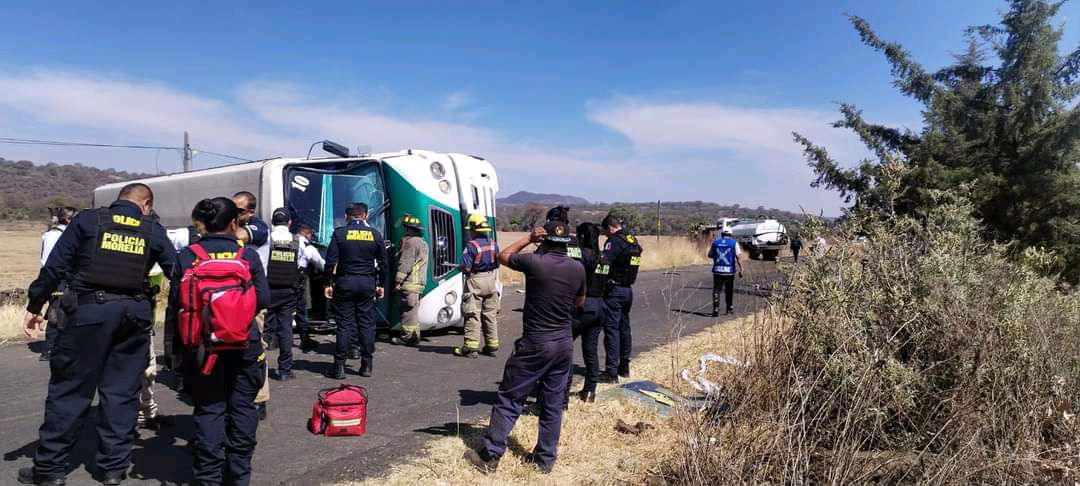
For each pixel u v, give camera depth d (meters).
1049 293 6.48
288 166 9.45
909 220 6.02
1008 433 4.62
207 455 4.00
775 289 5.73
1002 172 12.19
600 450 5.09
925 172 11.75
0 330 9.30
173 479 4.32
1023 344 5.05
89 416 5.61
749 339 5.70
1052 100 12.16
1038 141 11.77
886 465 4.30
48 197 88.69
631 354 8.87
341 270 7.14
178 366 4.05
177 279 4.00
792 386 4.65
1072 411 4.98
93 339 4.05
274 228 6.87
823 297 5.27
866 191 12.95
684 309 13.98
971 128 13.02
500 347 9.59
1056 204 11.85
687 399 5.35
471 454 4.70
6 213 70.69
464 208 10.48
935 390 5.00
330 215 9.81
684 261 30.81
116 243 4.09
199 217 4.11
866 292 5.50
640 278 22.27
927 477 4.12
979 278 5.49
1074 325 5.91
